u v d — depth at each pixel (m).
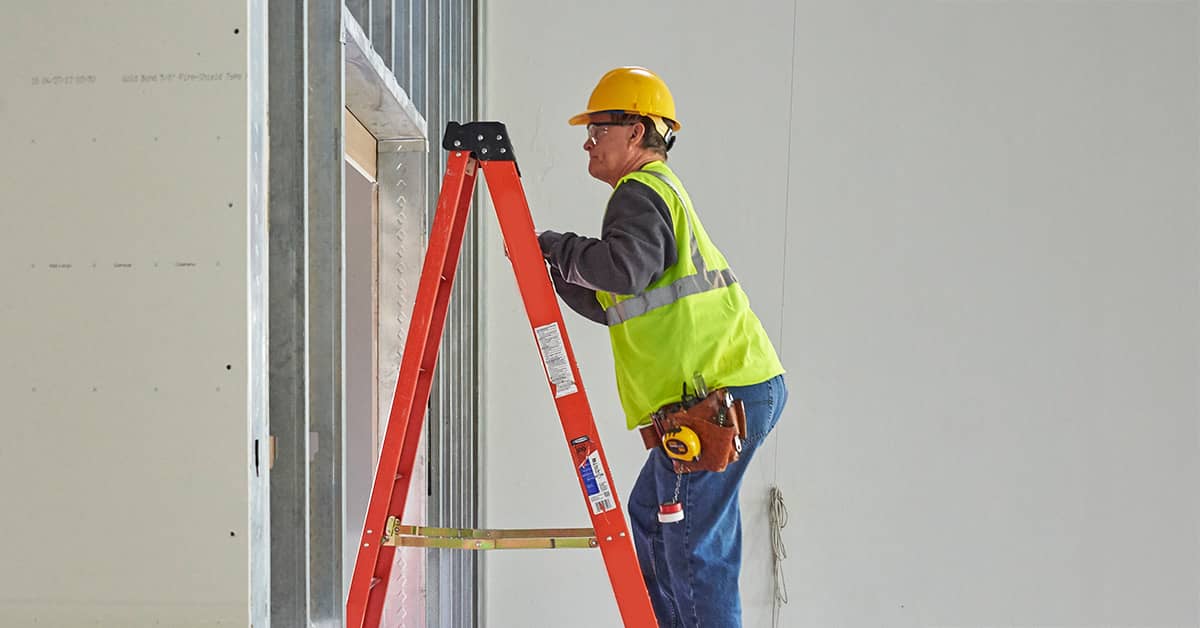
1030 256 3.83
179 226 1.24
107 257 1.24
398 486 1.93
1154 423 3.85
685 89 3.82
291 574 1.48
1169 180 3.83
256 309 1.28
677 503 2.06
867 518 3.84
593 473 1.80
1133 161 3.83
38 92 1.24
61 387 1.25
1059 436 3.85
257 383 1.28
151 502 1.25
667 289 2.04
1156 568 3.86
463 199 1.90
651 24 3.83
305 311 1.48
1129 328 3.85
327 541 1.75
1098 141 3.83
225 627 1.24
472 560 3.64
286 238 1.47
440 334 1.96
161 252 1.24
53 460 1.25
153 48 1.24
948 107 3.82
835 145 3.82
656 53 3.83
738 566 2.09
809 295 3.82
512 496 3.85
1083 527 3.86
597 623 3.83
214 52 1.24
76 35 1.24
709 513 2.06
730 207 3.82
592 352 3.86
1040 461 3.85
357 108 2.44
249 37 1.25
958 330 3.83
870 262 3.82
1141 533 3.86
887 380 3.83
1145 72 3.83
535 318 1.80
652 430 2.13
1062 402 3.85
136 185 1.24
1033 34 3.83
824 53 3.82
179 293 1.24
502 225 1.81
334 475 1.76
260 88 1.29
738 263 3.82
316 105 1.73
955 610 3.85
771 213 3.82
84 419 1.25
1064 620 3.87
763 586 3.84
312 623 1.75
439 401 3.00
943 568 3.85
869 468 3.84
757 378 2.13
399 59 2.50
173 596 1.25
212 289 1.24
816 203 3.82
